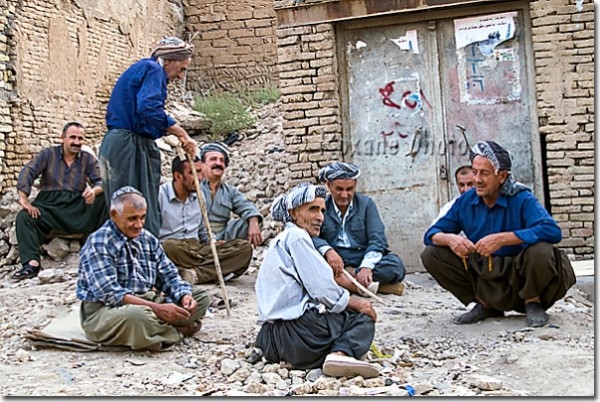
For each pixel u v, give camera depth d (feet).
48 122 37.63
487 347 16.83
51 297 22.93
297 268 15.07
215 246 23.27
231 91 51.96
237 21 52.70
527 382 14.44
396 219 28.86
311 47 28.99
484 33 27.89
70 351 17.24
